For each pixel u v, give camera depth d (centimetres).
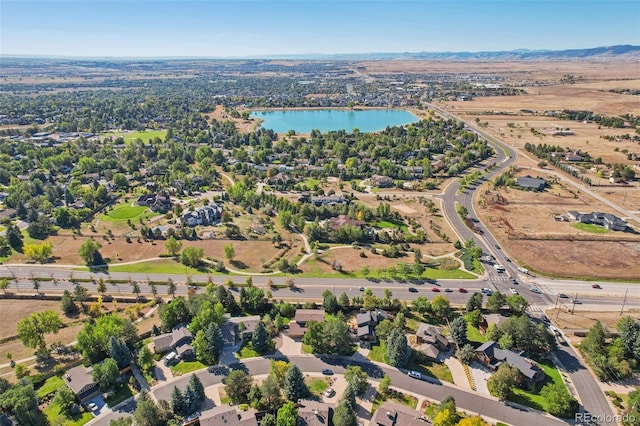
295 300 15800
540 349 12988
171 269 18100
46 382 11906
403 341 12438
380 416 10306
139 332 13900
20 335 12556
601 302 15675
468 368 12431
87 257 18388
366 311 14788
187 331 13462
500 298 14812
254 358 12838
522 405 11138
